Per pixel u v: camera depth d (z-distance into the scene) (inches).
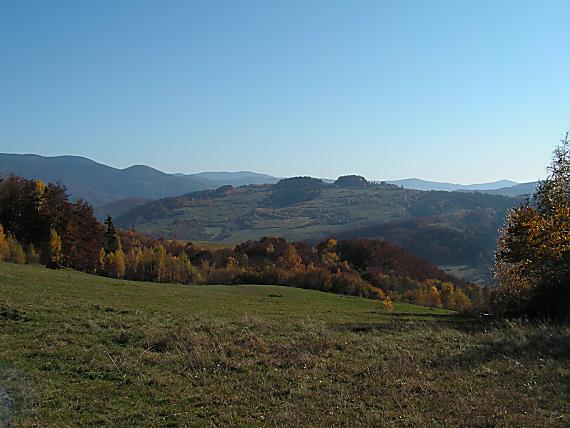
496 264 1150.3
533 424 321.1
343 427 323.6
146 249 3011.8
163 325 631.2
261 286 2191.2
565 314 818.2
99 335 560.4
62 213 2556.6
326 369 456.8
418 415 341.4
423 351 530.3
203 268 3041.3
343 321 948.6
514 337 575.2
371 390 396.8
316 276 2662.4
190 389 396.8
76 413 342.0
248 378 427.2
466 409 350.9
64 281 1288.1
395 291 2598.4
